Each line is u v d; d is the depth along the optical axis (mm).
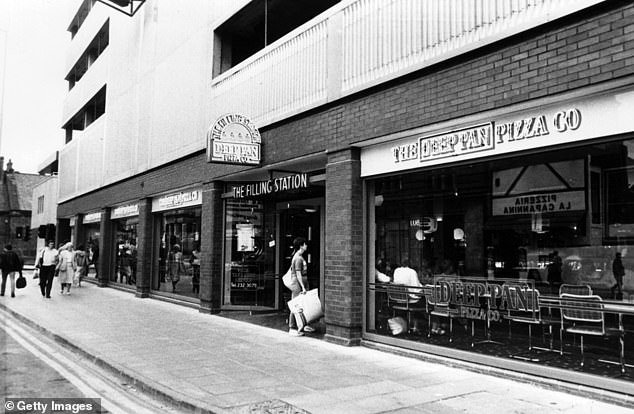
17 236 22203
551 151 6355
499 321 7129
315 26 9875
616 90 5590
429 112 7457
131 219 20016
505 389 6016
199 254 14430
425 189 8156
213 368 7168
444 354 7445
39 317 12547
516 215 7168
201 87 14078
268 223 13836
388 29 8180
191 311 13758
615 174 6113
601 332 6148
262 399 5668
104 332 10305
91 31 25359
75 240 27031
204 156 13836
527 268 7039
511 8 6375
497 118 6805
